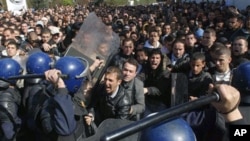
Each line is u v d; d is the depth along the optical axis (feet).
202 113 7.11
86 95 11.74
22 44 24.73
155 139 4.41
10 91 11.98
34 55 12.07
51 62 12.05
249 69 6.06
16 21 49.88
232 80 6.42
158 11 74.02
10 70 11.68
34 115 10.27
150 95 15.34
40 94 10.52
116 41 13.96
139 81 13.20
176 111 4.13
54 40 25.77
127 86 12.91
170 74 15.33
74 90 10.05
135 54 19.11
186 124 4.64
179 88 13.85
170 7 82.79
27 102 11.15
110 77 11.72
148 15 59.31
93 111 11.96
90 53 13.32
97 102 12.25
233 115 4.83
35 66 11.75
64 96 9.35
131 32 27.84
